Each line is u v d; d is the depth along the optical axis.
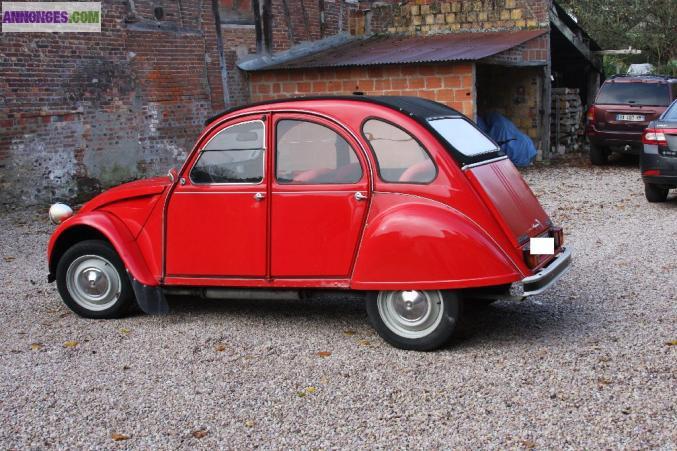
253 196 5.97
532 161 18.08
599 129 16.84
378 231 5.57
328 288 5.93
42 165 13.30
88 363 5.70
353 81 16.50
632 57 32.91
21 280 8.45
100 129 14.14
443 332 5.57
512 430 4.36
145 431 4.53
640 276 7.60
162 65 15.19
